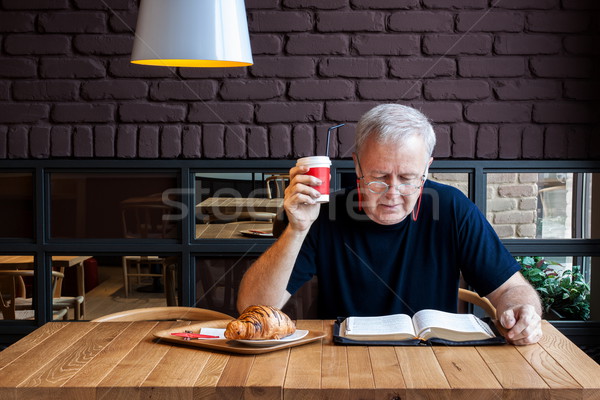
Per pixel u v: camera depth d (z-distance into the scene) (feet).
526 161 8.31
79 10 8.22
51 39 8.23
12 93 8.27
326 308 6.13
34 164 8.34
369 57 8.21
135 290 8.61
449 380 4.06
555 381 4.04
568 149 8.23
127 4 8.21
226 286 8.61
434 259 6.00
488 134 8.22
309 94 8.22
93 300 8.59
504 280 5.82
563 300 8.64
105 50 8.22
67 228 8.54
